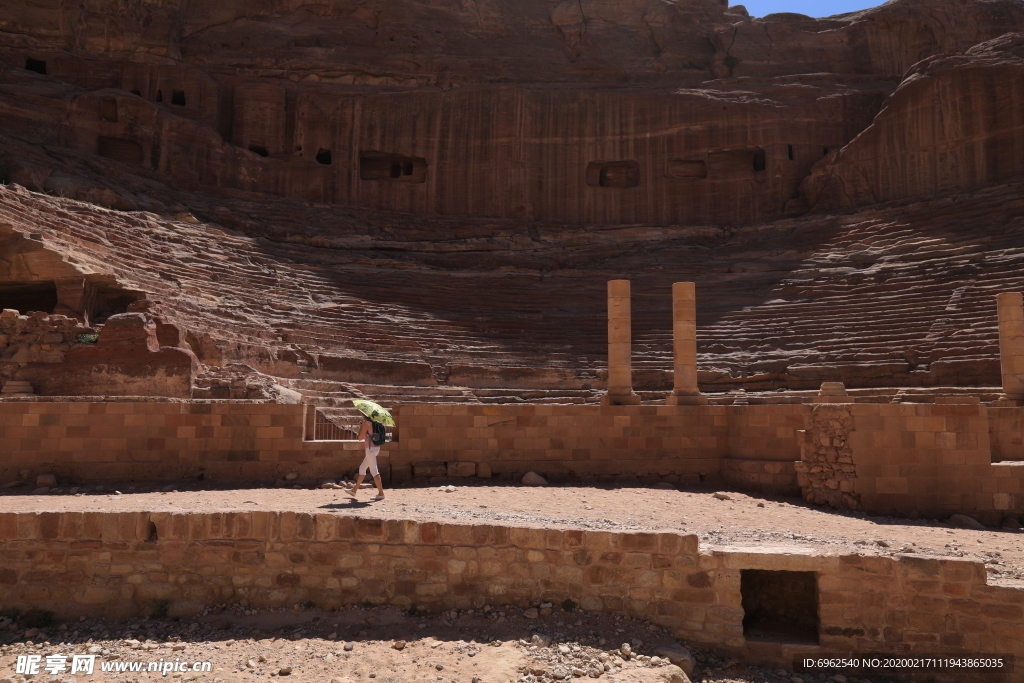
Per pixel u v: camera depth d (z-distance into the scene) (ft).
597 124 133.59
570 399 76.48
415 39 141.38
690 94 133.39
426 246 120.88
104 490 40.42
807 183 125.90
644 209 132.26
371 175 135.74
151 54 124.77
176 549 27.14
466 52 142.41
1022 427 45.91
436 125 132.05
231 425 44.57
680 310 56.49
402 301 100.37
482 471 47.06
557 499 39.45
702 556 25.32
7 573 26.61
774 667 24.39
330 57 136.56
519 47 145.38
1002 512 39.19
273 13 138.00
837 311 93.97
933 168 113.70
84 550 26.91
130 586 26.76
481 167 131.75
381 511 31.01
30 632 24.98
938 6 138.62
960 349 77.41
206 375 57.82
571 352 91.45
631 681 21.07
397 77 139.54
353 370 77.46
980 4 138.31
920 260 99.55
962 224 101.55
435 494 39.99
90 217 82.94
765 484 44.91
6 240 62.54
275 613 26.40
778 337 91.71
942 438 39.93
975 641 23.45
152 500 35.94
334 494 39.11
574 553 26.08
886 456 39.93
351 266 109.91
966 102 111.24
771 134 129.70
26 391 50.60
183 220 100.99
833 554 24.85
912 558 24.38
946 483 39.60
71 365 52.42
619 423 48.42
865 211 115.55
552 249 123.13
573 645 23.53
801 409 45.06
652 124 133.18
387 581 26.78
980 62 110.83
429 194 130.93
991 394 67.67
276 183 124.47
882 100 131.85
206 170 117.60
